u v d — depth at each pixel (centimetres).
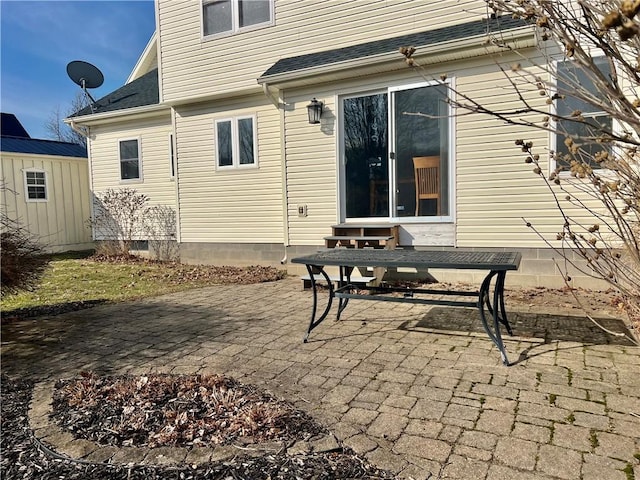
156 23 995
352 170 757
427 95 688
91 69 1318
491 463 226
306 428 265
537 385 317
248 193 917
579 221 602
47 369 381
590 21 173
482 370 348
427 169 697
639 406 281
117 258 1118
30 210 1284
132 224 1154
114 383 340
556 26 197
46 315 570
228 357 397
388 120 719
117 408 295
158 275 862
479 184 655
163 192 1126
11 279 466
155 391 319
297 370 361
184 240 994
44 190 1326
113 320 541
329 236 747
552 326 458
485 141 647
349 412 285
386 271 731
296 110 793
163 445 248
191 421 273
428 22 751
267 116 889
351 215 763
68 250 1383
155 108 1032
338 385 329
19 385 345
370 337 444
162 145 1122
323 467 225
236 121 920
